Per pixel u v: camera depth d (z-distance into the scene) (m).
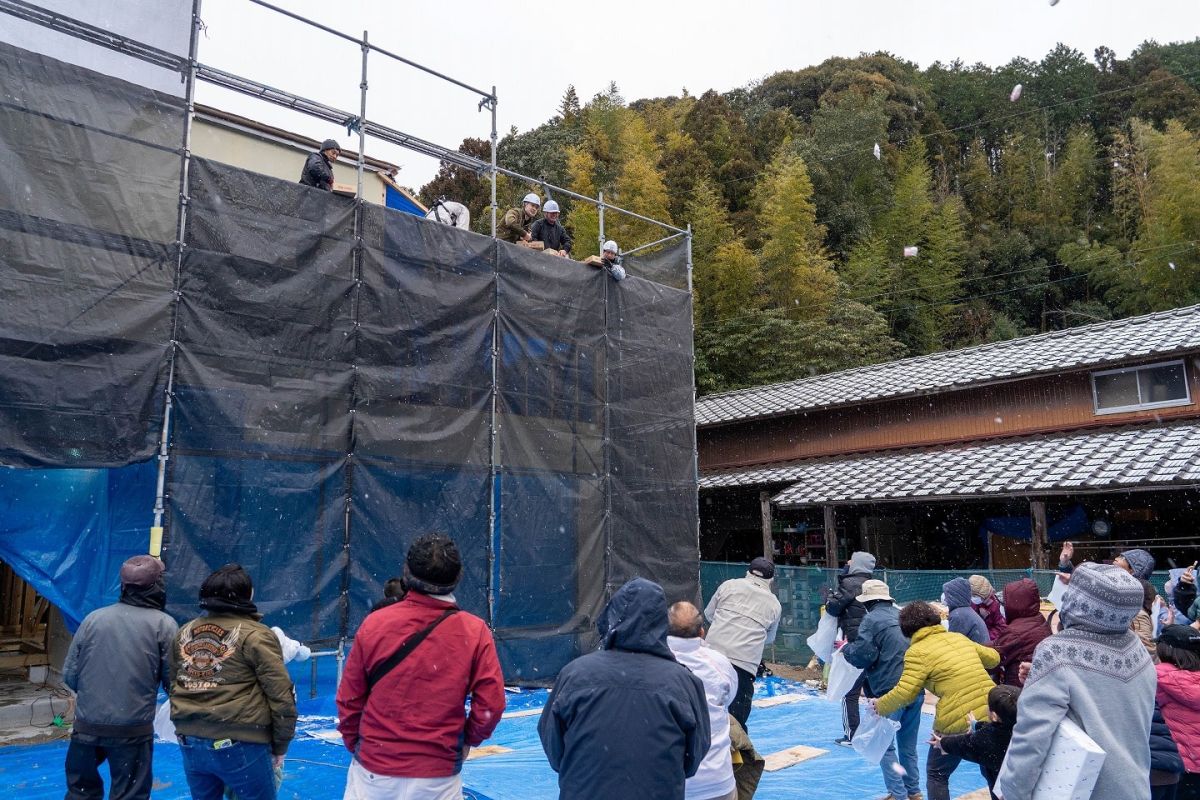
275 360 8.27
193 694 3.83
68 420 6.95
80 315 7.14
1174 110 38.19
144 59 7.99
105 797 5.45
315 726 7.68
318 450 8.45
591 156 31.62
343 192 9.48
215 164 8.15
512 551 9.82
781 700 9.33
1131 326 16.52
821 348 25.61
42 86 7.23
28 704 7.43
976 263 34.47
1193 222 26.41
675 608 3.85
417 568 3.37
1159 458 12.23
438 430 9.37
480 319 9.94
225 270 8.05
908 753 5.30
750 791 4.16
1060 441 14.62
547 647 9.93
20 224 6.96
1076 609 3.00
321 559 8.32
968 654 4.67
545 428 10.40
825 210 34.25
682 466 11.88
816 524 18.06
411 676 3.23
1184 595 7.50
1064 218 36.12
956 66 49.88
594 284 11.27
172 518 7.45
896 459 16.45
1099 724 2.84
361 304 8.95
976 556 16.48
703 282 27.20
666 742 2.79
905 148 39.81
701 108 38.28
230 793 4.04
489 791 5.99
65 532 7.34
